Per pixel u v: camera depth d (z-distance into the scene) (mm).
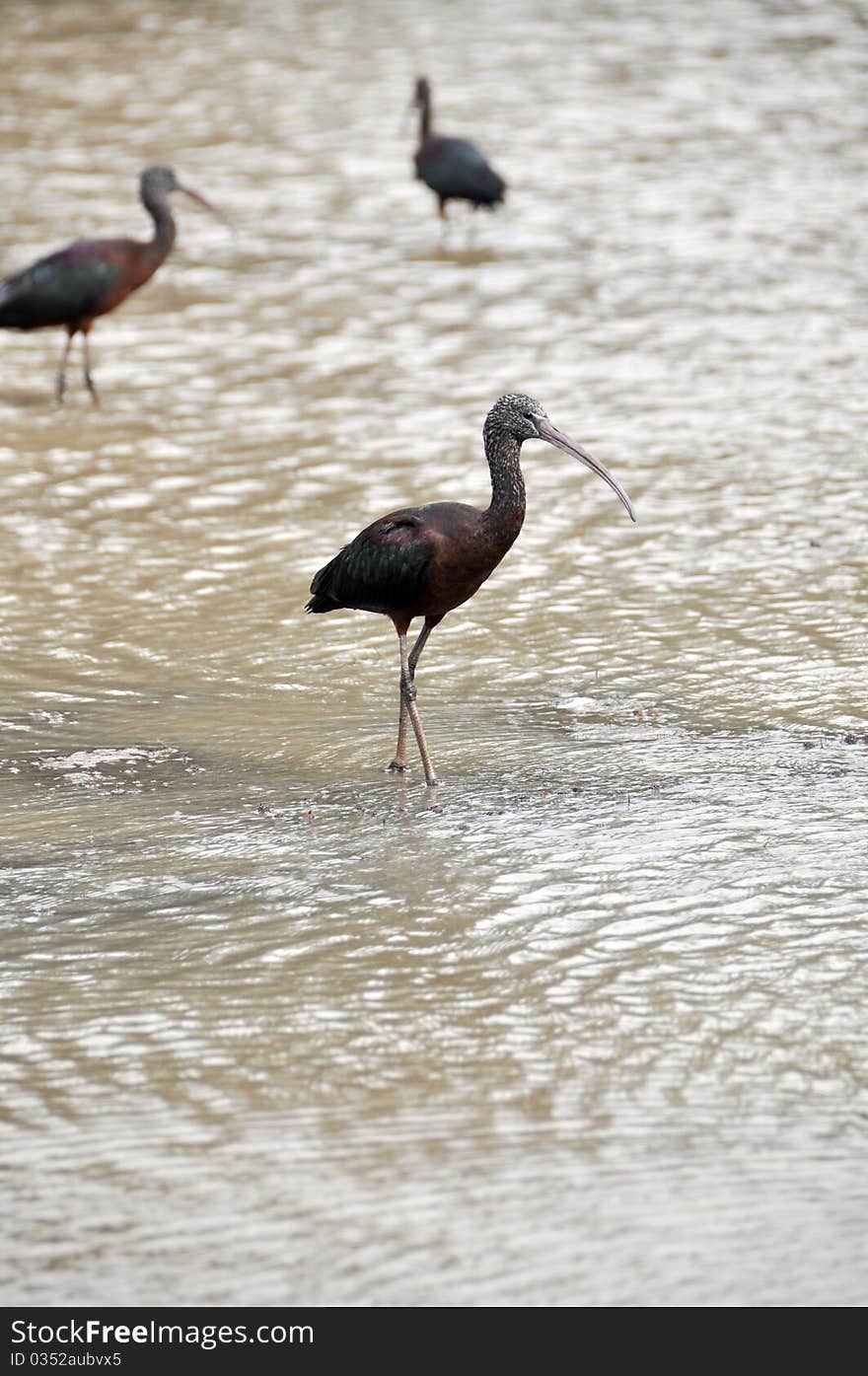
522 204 31141
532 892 10922
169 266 28344
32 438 21328
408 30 45000
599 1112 8516
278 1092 8766
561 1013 9469
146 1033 9375
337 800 12500
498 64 41219
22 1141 8352
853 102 37156
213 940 10422
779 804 12094
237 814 12305
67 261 22000
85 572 17219
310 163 33875
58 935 10531
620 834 11711
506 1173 8000
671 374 23109
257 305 26422
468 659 15141
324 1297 7223
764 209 30375
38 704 14289
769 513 18469
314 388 22938
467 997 9672
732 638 15297
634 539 17875
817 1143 8203
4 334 25953
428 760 12711
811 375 22953
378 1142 8273
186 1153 8219
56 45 43531
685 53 41750
